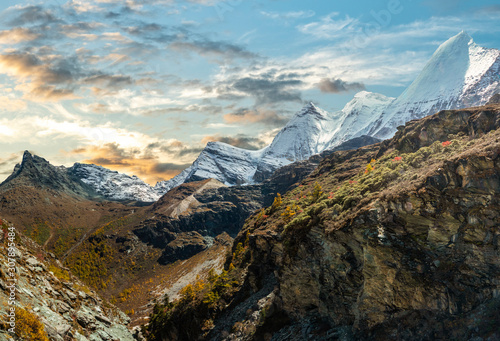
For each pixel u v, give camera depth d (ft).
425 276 211.82
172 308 463.01
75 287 249.34
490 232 199.11
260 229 410.52
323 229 265.75
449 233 210.38
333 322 254.68
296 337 266.77
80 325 203.00
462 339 190.60
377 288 223.92
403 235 222.48
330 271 258.78
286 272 291.99
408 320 211.41
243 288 395.55
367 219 233.76
